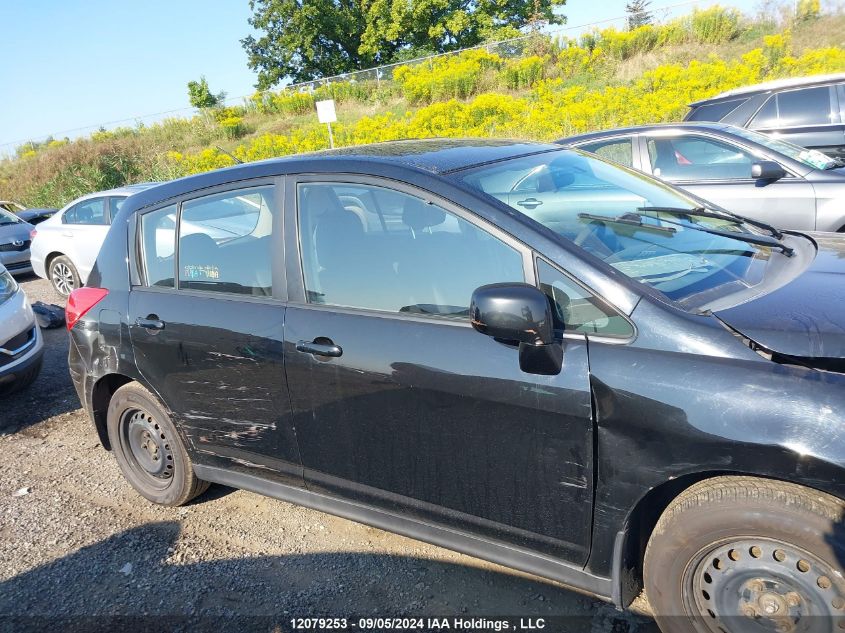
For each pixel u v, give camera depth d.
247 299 3.01
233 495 3.80
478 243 2.44
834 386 1.86
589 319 2.21
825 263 2.46
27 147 31.78
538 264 2.31
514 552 2.44
